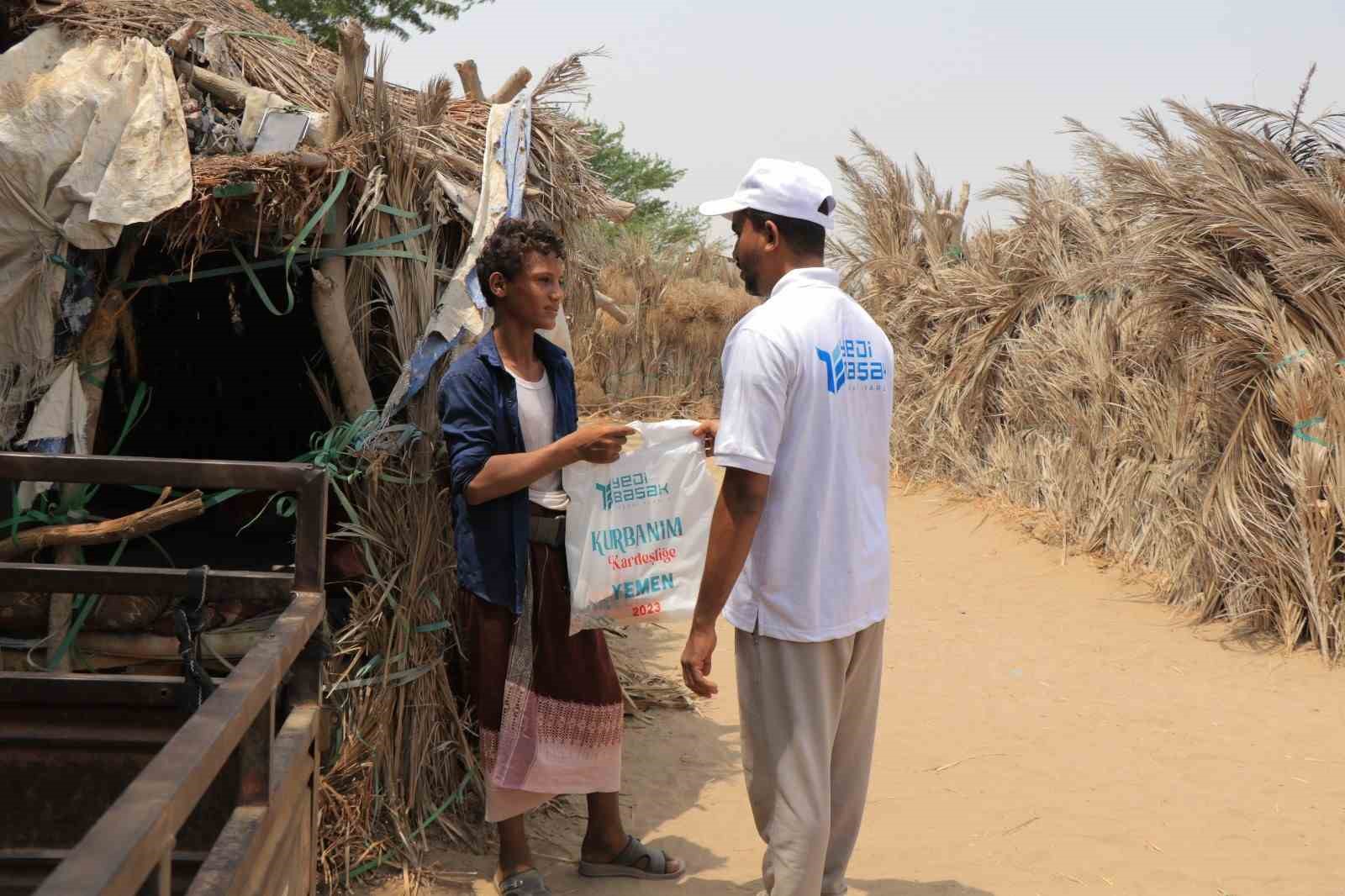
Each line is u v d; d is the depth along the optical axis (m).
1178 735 5.18
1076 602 7.31
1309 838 4.15
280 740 2.63
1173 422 7.66
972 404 10.13
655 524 3.42
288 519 4.76
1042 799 4.51
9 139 3.37
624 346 14.24
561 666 3.49
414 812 3.90
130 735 2.87
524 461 3.28
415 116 4.04
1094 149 8.76
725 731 5.18
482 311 3.79
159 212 3.35
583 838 3.96
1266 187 6.69
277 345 5.58
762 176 3.06
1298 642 6.38
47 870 2.88
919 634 6.75
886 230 11.78
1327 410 6.26
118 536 3.42
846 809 3.26
